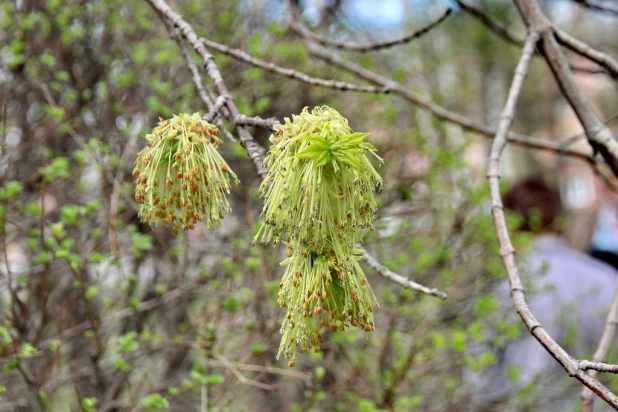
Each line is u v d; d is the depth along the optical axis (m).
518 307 1.67
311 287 1.49
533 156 4.57
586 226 4.72
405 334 3.75
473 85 7.33
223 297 3.43
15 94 4.02
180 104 3.86
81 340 3.87
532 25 2.43
